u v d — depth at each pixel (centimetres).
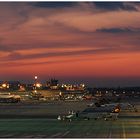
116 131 9381
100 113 14112
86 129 9862
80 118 13650
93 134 8688
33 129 9894
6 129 9888
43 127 10425
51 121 12581
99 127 10431
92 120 12975
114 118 13512
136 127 10425
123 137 8156
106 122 12169
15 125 11081
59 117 13338
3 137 8138
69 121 12575
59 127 10425
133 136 8344
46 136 8300
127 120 12950
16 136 8306
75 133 8919
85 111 15038
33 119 13475
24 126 10744
